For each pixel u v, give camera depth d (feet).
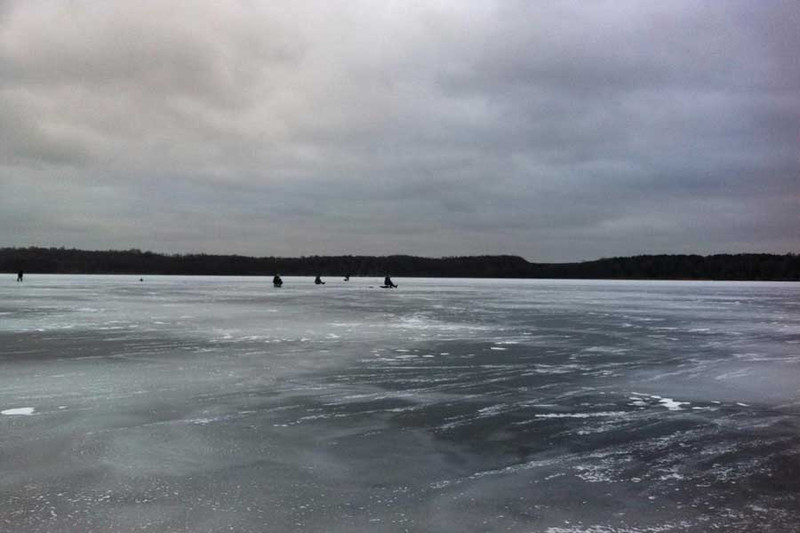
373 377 41.52
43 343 57.57
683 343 61.57
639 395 36.50
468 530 17.71
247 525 17.88
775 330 75.72
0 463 23.26
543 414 31.68
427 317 92.22
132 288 223.10
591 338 65.00
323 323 80.84
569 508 19.35
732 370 45.37
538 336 66.54
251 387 37.76
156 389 36.91
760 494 20.61
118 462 23.45
